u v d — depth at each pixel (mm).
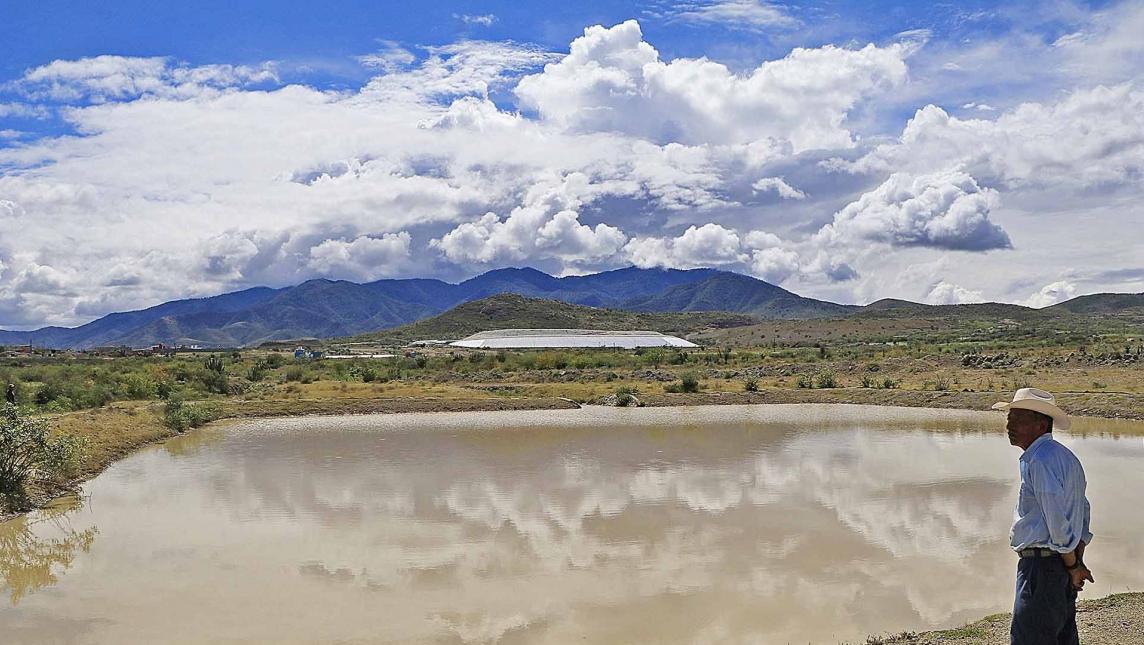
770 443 43250
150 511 27078
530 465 36219
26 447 29141
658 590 18188
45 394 61375
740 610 16844
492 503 27719
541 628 15969
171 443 46625
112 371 77750
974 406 62969
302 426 55531
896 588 18141
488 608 17156
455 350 187875
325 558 21062
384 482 32094
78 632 16078
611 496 28703
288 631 15984
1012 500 27531
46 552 22000
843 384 80688
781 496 28438
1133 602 14812
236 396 74562
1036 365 81562
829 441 43969
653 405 68750
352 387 78062
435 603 17500
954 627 15625
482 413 64062
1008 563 20000
